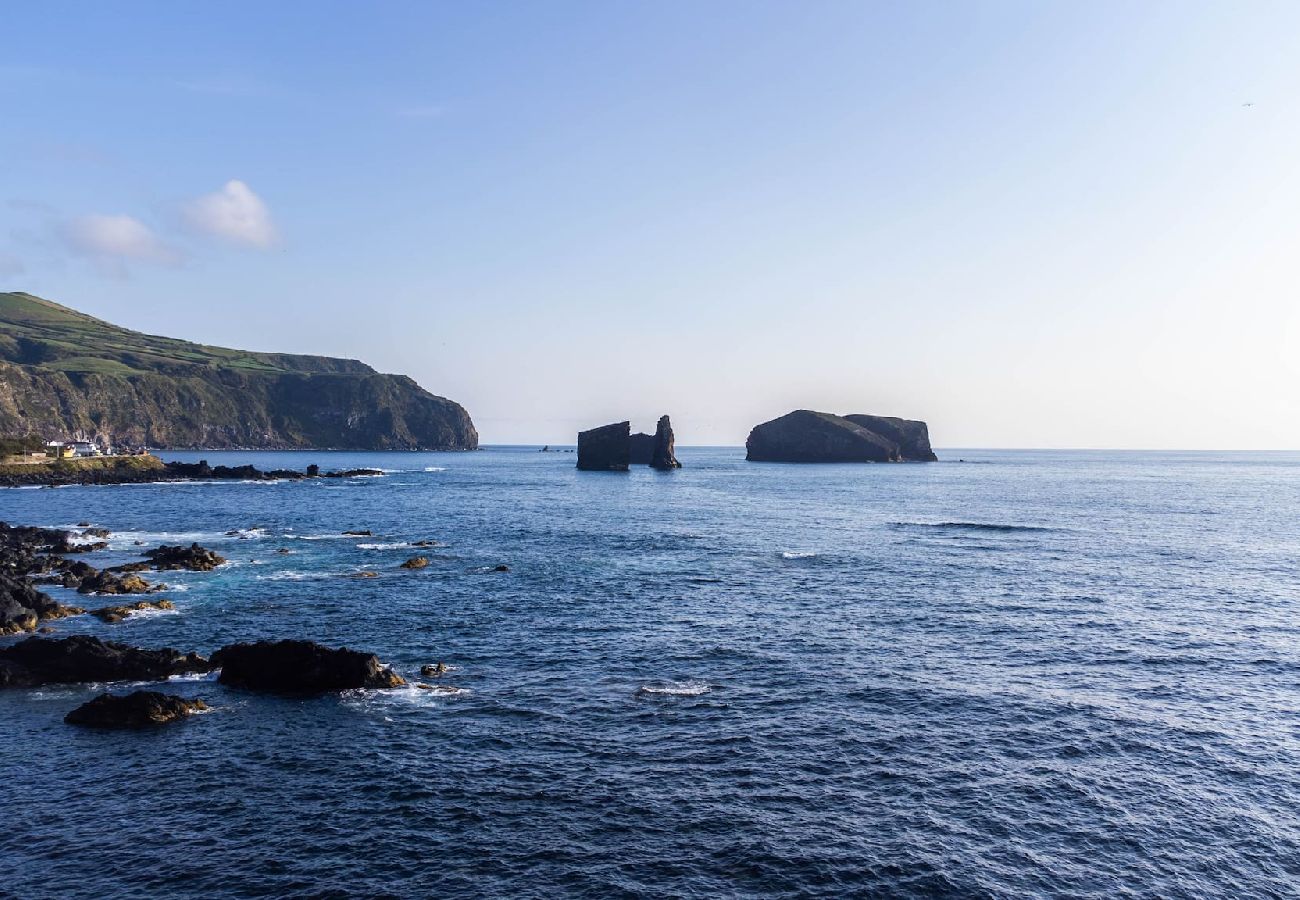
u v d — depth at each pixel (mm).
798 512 122000
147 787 26750
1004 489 182000
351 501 139875
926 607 53156
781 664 40188
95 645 38906
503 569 67375
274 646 37469
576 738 30828
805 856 22547
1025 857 22656
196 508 124375
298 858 22438
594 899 20500
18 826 24172
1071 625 48156
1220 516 116938
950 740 30656
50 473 171875
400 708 34062
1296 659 41125
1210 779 27469
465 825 24234
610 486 188000
